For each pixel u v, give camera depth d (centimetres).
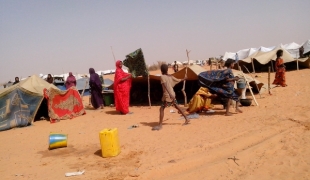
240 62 2589
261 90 1256
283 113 766
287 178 391
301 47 2905
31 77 1201
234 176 419
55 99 1115
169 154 545
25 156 647
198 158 500
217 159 495
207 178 424
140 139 684
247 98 1034
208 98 917
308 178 383
